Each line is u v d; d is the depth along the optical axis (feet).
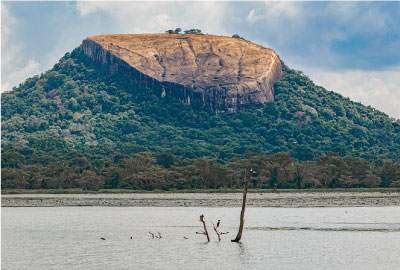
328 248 250.37
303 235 291.99
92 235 307.99
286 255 235.61
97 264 222.89
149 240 285.02
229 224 350.23
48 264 223.92
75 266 219.61
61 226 353.10
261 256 234.17
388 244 259.39
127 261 228.02
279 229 317.63
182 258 232.53
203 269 211.82
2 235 309.83
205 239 284.20
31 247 266.16
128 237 297.74
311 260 225.15
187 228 334.85
